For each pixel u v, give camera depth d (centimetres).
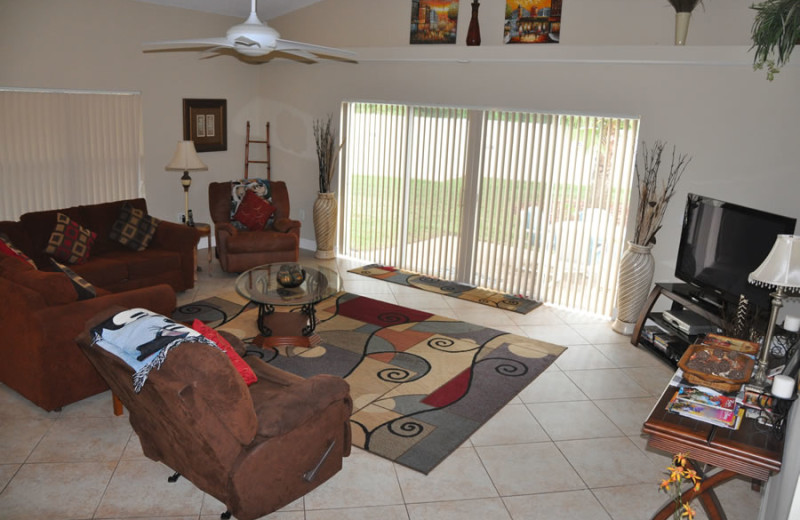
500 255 639
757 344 332
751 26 479
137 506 301
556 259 603
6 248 426
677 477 239
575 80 560
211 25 712
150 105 669
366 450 353
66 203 611
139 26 641
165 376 246
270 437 272
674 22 513
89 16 596
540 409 411
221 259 660
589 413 409
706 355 302
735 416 260
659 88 521
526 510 308
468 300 624
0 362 393
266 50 318
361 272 704
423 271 700
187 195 659
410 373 454
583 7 550
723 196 509
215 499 309
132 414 316
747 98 484
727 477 250
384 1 668
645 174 539
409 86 665
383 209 716
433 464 342
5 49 539
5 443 346
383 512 302
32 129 571
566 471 342
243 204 687
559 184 586
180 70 692
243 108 778
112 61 623
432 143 659
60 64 581
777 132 477
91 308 375
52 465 329
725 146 501
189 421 250
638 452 364
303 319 514
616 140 548
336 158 743
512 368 471
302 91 752
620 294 544
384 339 515
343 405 313
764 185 490
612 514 307
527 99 590
